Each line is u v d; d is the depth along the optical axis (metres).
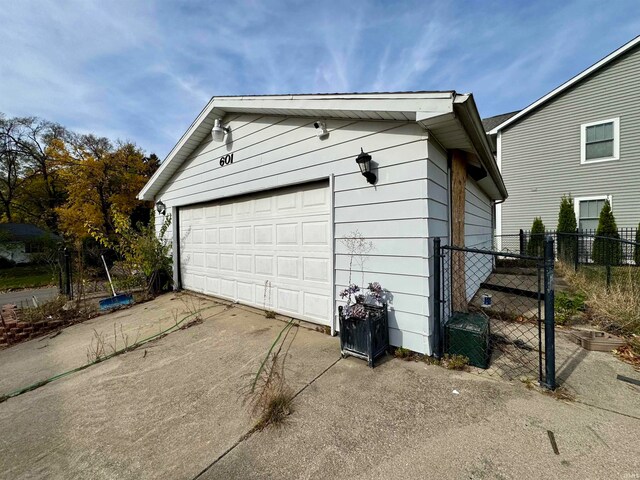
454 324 2.90
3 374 3.28
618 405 2.07
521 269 8.53
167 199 7.18
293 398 2.35
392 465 1.65
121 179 15.51
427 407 2.15
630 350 2.90
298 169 4.05
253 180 4.78
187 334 4.06
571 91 10.03
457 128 2.89
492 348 3.12
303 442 1.87
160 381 2.81
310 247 4.08
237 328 4.18
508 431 1.86
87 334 4.47
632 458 1.60
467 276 4.93
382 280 3.25
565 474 1.52
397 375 2.64
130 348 3.67
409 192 3.02
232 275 5.55
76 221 14.13
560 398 2.17
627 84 9.09
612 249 8.72
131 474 1.70
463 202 3.91
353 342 2.98
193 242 6.58
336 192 3.63
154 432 2.07
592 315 3.94
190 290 6.73
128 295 6.37
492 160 4.32
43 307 5.42
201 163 6.00
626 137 9.15
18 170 20.48
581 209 9.93
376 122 3.25
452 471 1.58
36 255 11.34
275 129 4.36
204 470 1.70
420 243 2.95
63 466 1.80
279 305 4.61
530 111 10.80
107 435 2.07
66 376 3.06
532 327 3.78
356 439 1.87
